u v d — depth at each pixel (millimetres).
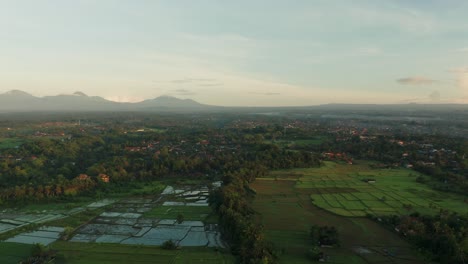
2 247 79688
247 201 112625
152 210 110062
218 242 84688
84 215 104688
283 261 69938
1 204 114312
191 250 77312
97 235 89625
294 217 97375
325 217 97062
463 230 75562
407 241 80062
